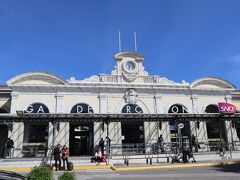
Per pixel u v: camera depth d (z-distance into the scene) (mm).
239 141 25062
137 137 25328
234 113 22891
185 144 25500
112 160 20062
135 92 25828
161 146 23234
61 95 24688
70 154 24219
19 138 22938
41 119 21453
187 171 15742
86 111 24766
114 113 23047
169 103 26328
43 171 8234
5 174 7566
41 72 24703
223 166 17922
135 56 26797
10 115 20500
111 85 25547
